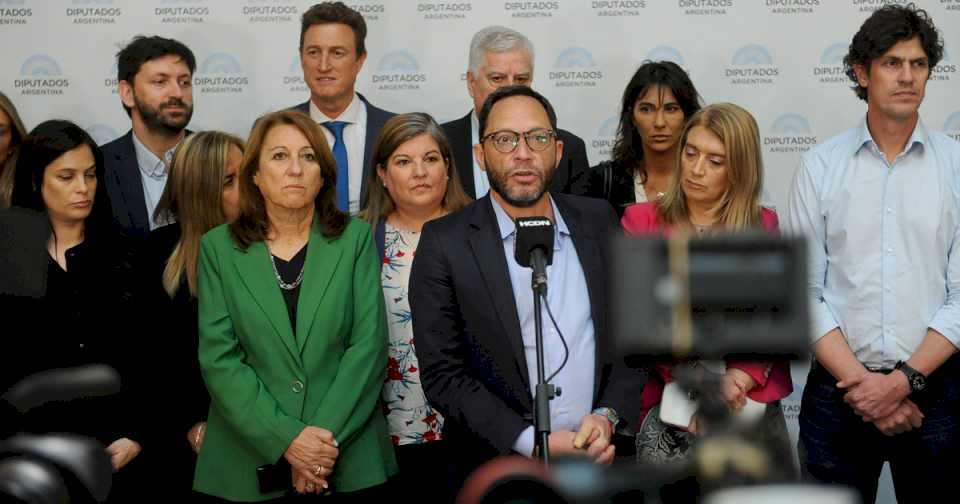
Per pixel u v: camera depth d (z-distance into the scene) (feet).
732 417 6.23
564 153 14.98
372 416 11.89
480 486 6.11
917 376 12.27
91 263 12.72
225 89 16.62
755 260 5.41
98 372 12.07
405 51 16.62
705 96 16.62
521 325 10.77
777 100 16.58
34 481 8.73
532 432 10.25
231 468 11.55
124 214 15.40
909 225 12.62
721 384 6.30
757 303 5.38
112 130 16.60
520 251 8.71
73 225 12.90
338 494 11.50
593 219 11.25
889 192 12.70
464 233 11.04
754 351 5.38
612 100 16.62
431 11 16.61
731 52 16.58
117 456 12.09
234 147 13.47
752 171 12.00
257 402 11.36
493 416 10.41
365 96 16.65
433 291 10.93
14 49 16.58
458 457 10.87
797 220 13.17
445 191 13.57
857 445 12.76
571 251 11.07
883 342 12.65
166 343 12.80
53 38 16.58
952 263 12.62
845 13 16.48
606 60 16.61
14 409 11.68
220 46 16.60
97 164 13.09
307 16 15.81
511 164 10.80
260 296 11.64
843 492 5.58
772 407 10.98
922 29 12.43
